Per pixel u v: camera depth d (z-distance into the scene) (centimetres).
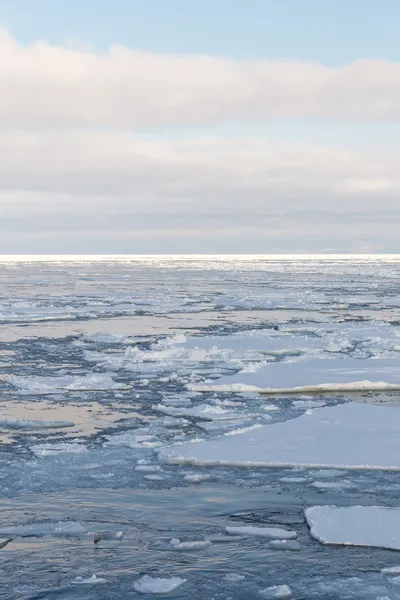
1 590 598
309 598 586
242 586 607
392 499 806
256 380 1496
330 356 1861
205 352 1866
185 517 756
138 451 1011
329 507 767
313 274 7938
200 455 962
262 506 788
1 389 1467
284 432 1070
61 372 1653
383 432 1061
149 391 1448
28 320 2881
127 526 731
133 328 2603
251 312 3294
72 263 13862
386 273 8194
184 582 613
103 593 594
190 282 6141
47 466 934
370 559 655
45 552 670
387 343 2081
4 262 15012
